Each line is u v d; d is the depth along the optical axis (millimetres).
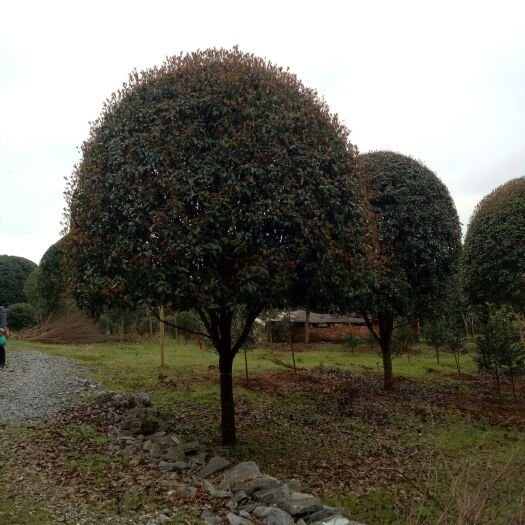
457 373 15367
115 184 6148
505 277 12391
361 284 6855
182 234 5723
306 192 6141
